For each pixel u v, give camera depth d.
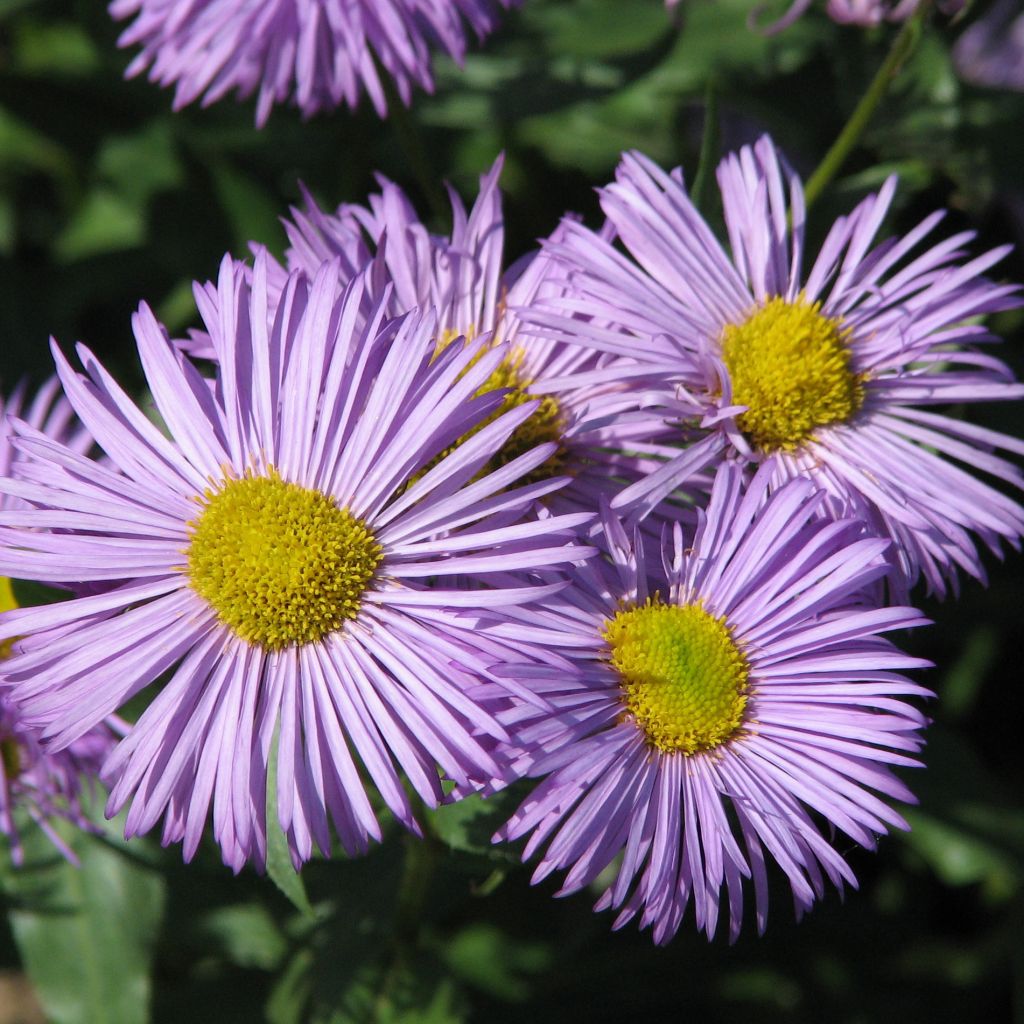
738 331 0.31
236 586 0.29
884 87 0.33
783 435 0.31
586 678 0.29
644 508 0.29
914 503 0.30
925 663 0.29
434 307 0.30
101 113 0.41
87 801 0.32
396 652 0.29
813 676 0.29
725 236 0.32
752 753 0.29
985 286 0.31
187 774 0.29
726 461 0.30
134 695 0.29
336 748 0.29
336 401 0.29
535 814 0.28
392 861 0.33
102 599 0.29
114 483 0.29
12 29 0.42
